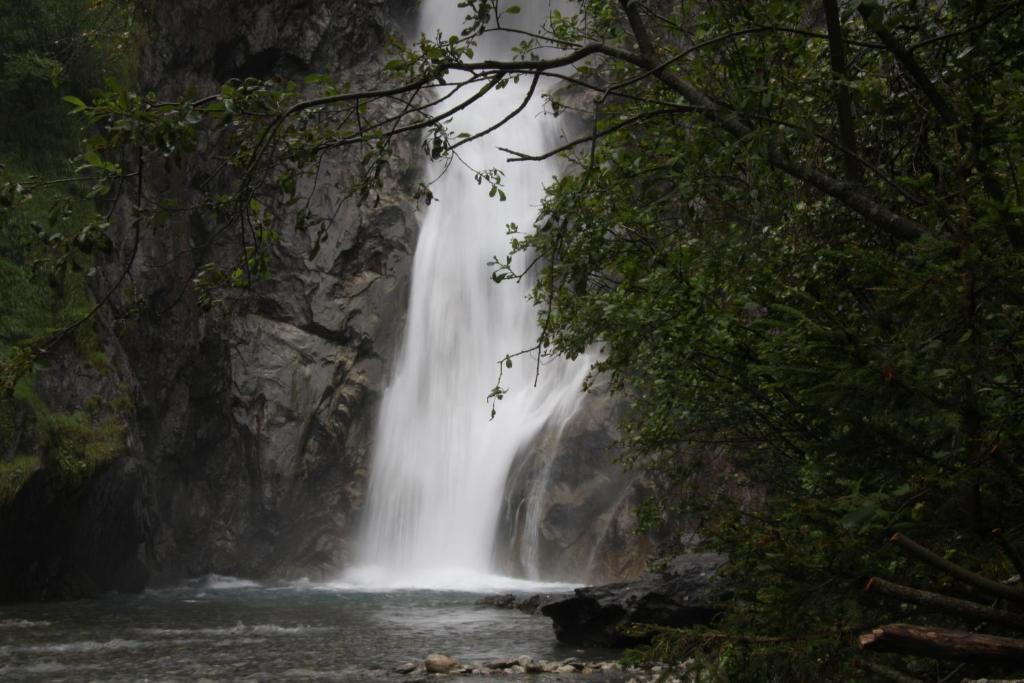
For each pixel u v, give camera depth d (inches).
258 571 1304.1
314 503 1346.0
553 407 1306.6
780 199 205.3
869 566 112.2
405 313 1417.3
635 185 236.2
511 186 1488.7
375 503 1371.8
